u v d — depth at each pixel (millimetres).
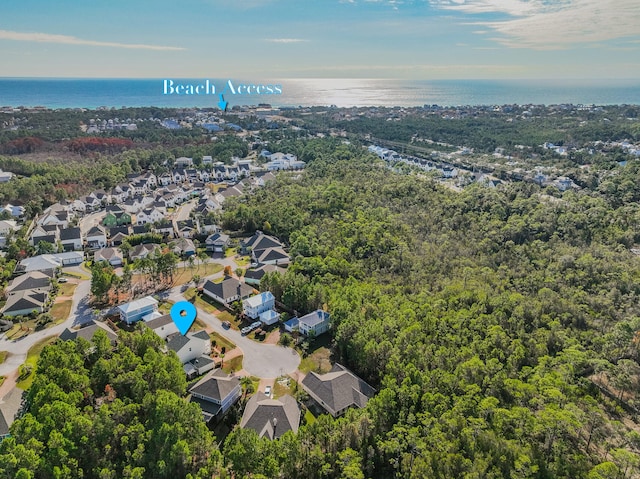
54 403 53062
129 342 70750
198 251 119875
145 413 57094
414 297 88500
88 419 52688
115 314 89000
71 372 60062
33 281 98375
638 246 114625
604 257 105375
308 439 54688
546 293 89938
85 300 95438
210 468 49062
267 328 86125
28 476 45188
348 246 112812
